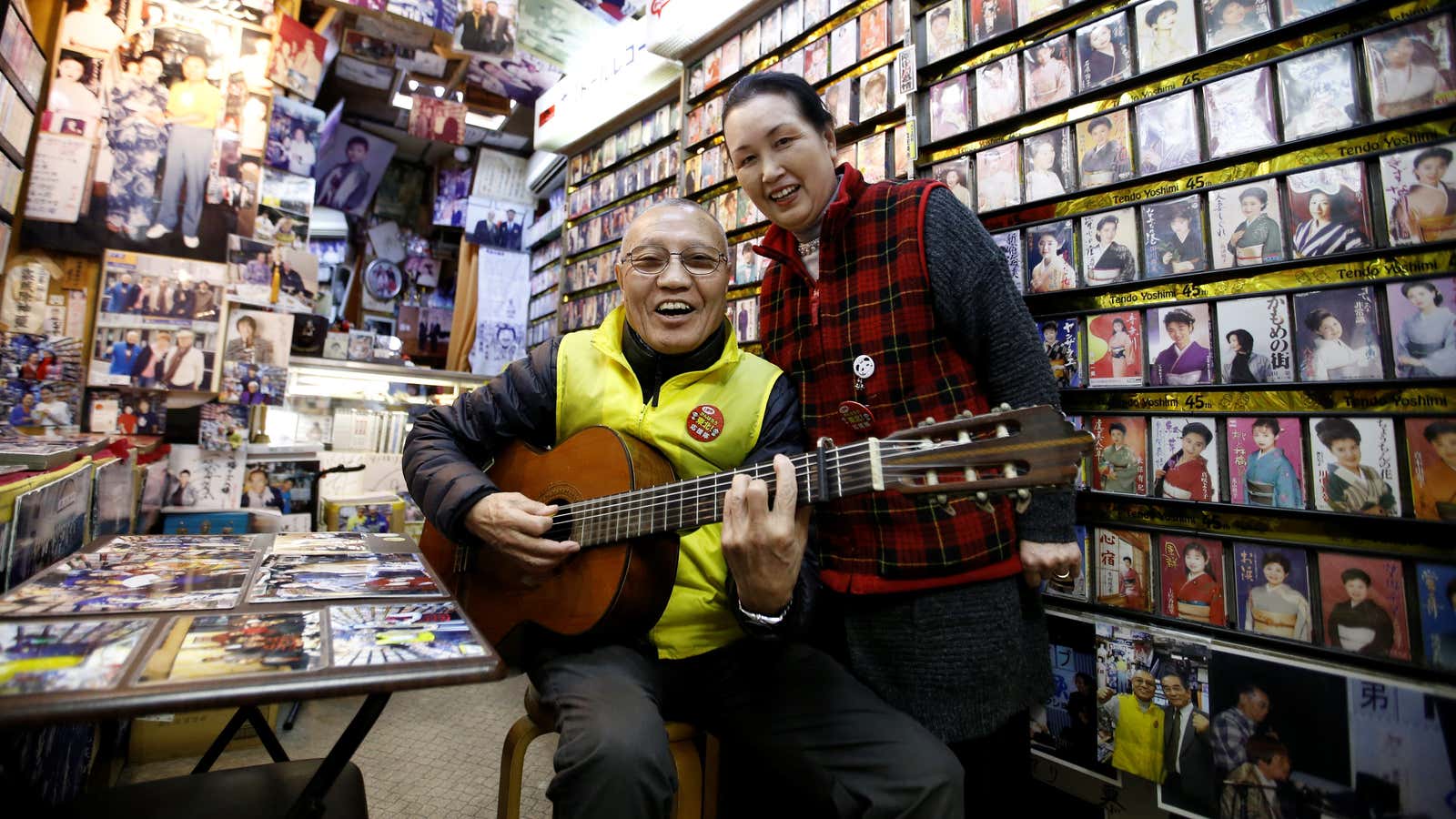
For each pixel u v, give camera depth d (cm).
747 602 111
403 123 532
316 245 588
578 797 97
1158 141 137
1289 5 122
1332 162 117
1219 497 127
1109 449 143
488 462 157
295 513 283
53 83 231
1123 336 141
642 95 328
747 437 137
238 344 267
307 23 395
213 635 75
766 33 238
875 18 195
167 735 199
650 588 124
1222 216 129
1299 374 118
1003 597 121
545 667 124
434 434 149
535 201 573
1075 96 150
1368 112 113
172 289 252
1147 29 140
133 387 244
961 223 126
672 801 103
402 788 184
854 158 200
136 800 86
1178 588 132
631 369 142
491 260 550
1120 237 141
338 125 544
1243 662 119
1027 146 158
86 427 239
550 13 375
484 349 538
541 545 121
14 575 95
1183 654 126
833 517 138
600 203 372
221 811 86
